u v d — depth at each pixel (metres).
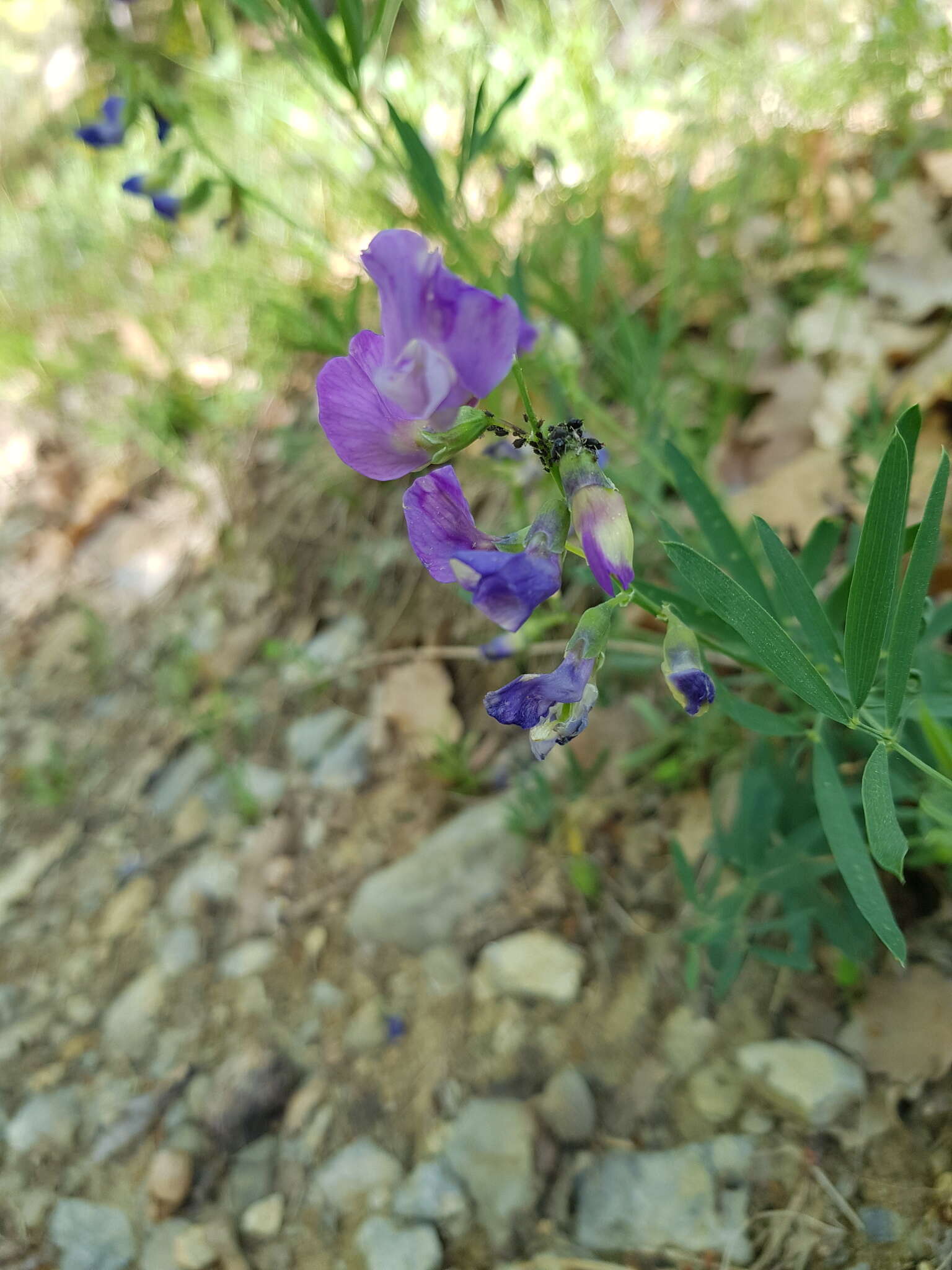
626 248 0.21
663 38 0.28
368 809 0.19
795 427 0.18
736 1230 0.12
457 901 0.16
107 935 0.19
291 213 0.27
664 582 0.17
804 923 0.12
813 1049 0.12
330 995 0.16
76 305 0.32
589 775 0.16
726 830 0.15
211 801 0.20
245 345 0.27
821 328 0.19
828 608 0.12
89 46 0.31
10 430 0.30
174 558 0.26
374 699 0.20
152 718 0.23
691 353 0.20
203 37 0.29
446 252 0.18
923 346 0.18
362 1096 0.15
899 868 0.09
